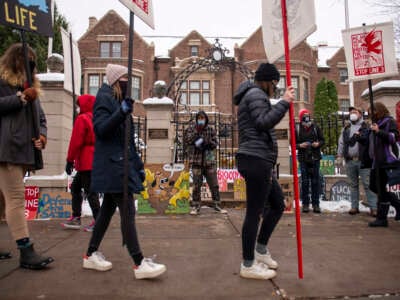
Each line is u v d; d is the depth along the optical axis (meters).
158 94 7.66
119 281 2.77
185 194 6.46
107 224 3.12
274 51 3.08
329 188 7.70
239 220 5.72
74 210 5.05
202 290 2.58
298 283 2.72
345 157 6.48
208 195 7.44
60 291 2.55
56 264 3.23
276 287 2.63
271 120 2.65
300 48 25.05
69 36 6.17
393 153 5.18
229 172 7.79
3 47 15.44
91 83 23.53
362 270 3.04
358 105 26.02
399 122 6.60
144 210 6.42
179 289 2.60
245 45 24.62
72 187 5.06
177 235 4.56
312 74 25.81
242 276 2.87
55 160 6.20
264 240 3.09
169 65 24.36
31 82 3.08
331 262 3.28
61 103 6.24
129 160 2.96
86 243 4.12
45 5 3.44
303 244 4.01
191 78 23.97
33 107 3.15
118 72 3.04
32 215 5.96
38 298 2.42
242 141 2.88
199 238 4.38
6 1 3.09
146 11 3.20
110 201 3.10
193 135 6.42
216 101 23.89
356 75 5.69
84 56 23.70
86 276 2.89
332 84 22.95
